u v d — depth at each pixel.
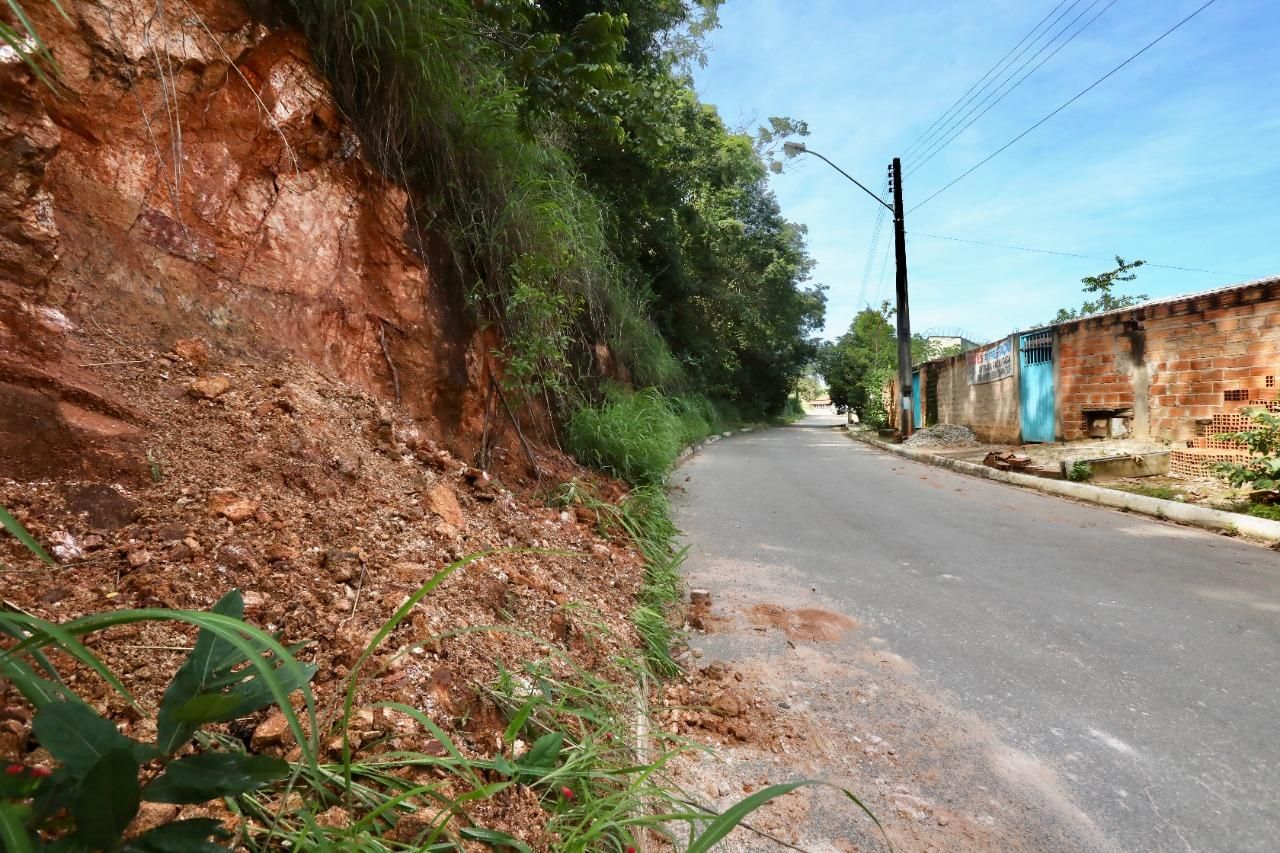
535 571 3.36
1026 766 2.47
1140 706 2.93
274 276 3.49
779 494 8.51
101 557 1.84
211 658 1.05
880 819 2.16
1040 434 13.03
